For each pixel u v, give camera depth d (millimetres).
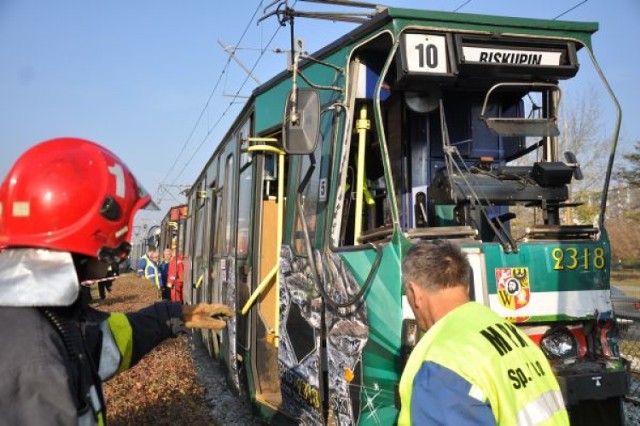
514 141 4633
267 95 5559
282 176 5344
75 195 1788
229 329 6859
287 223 4984
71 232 1769
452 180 3764
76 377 1682
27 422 1471
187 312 2414
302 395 4449
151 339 2266
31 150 1878
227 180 7539
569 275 3498
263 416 5305
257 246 5746
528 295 3383
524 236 3568
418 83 3879
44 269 1691
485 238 4094
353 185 4293
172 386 7332
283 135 3887
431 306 2207
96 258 1860
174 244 19578
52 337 1615
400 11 3615
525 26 3869
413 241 3270
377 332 3348
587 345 3580
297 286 4629
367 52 4016
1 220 1788
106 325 2043
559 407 2076
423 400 1897
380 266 3359
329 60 4305
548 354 3488
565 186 3963
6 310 1616
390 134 4359
